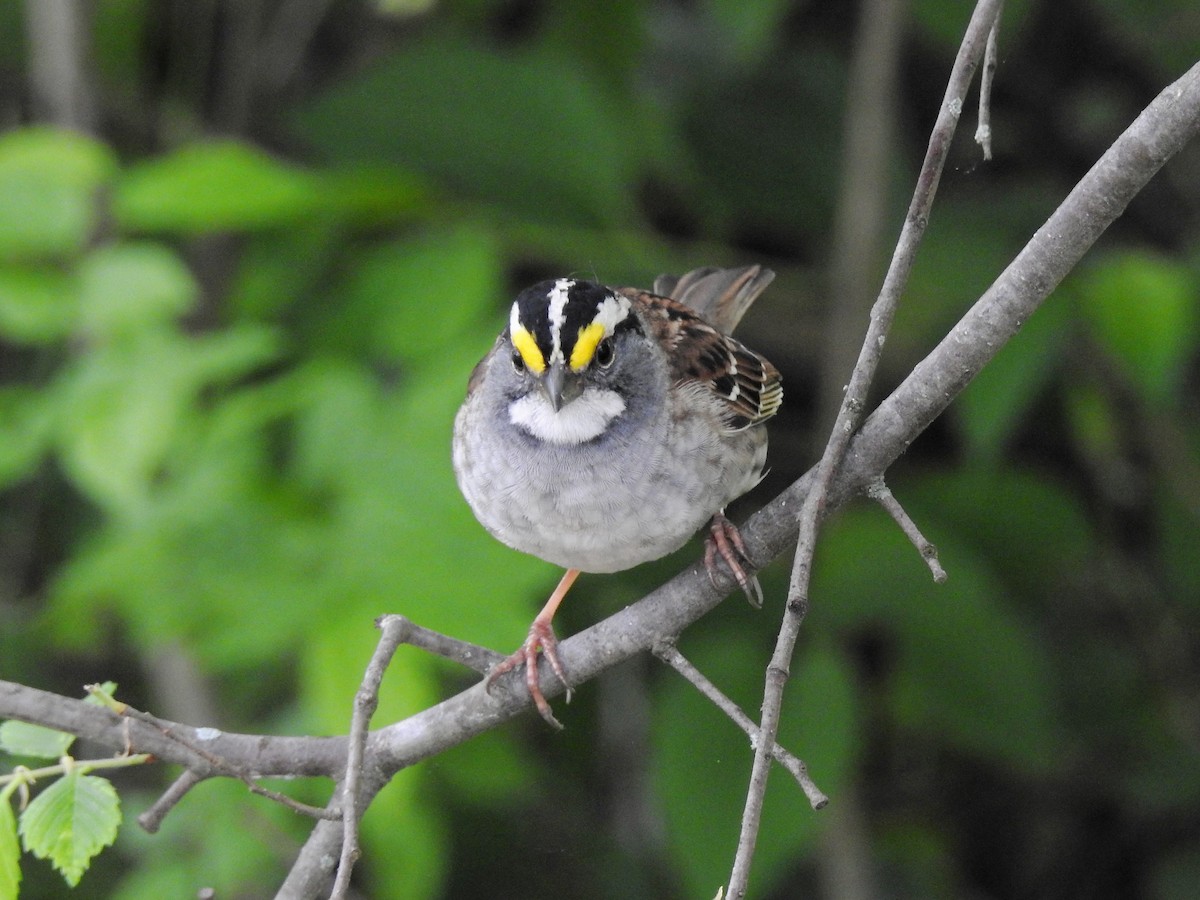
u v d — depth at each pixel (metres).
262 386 9.82
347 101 11.26
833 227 12.38
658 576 11.00
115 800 5.55
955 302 11.14
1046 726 10.78
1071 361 11.96
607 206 11.26
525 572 8.44
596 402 6.96
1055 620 12.63
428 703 8.13
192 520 8.68
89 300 9.17
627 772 12.33
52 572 11.75
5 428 8.99
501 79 11.06
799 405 12.71
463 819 12.07
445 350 9.50
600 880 12.12
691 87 12.67
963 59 5.55
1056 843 13.29
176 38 12.72
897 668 11.34
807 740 9.78
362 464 8.79
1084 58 12.91
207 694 10.60
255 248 10.77
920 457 12.76
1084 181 5.80
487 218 11.10
